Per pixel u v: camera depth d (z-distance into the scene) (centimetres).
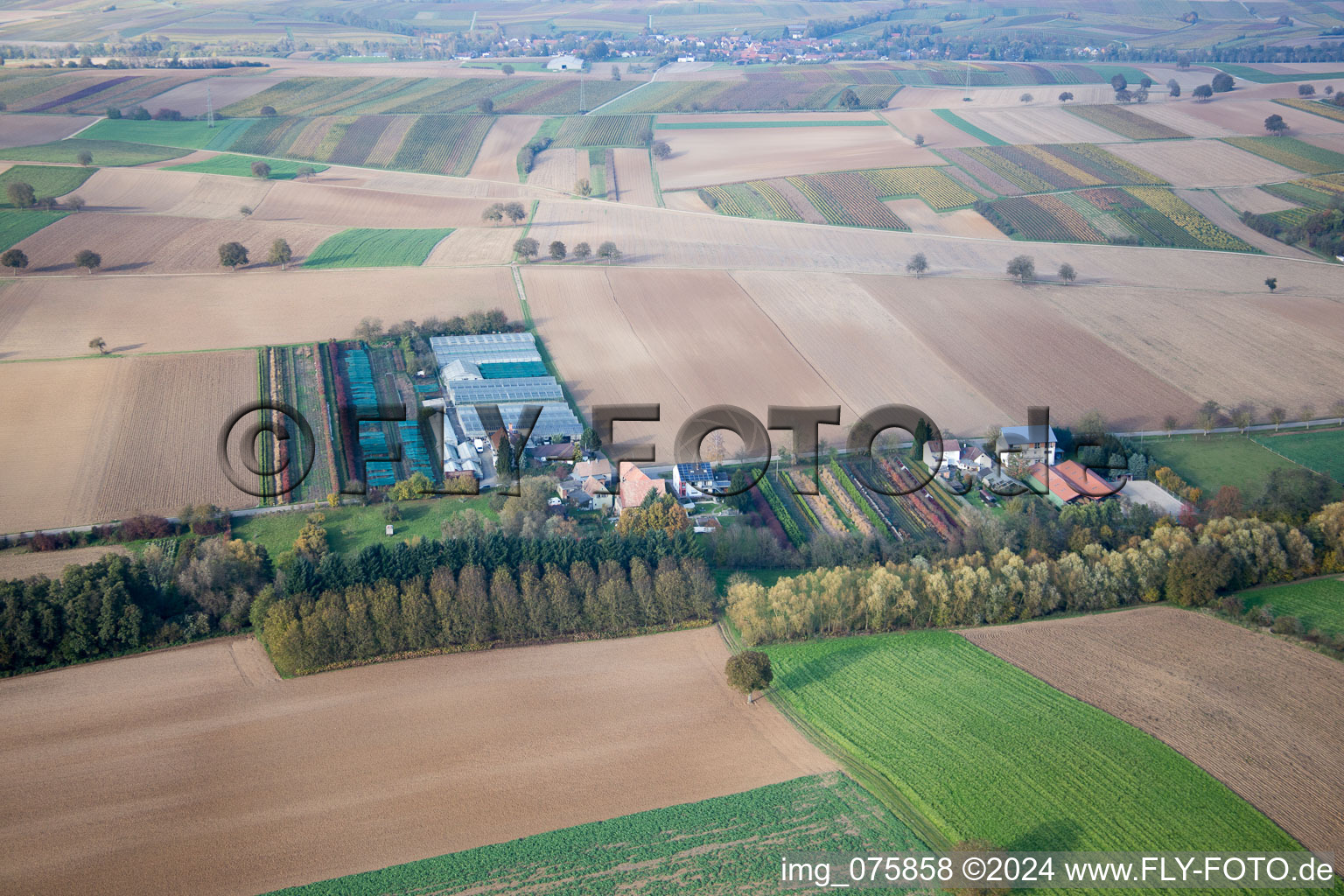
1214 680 9838
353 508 13288
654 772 8681
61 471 14025
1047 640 10638
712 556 12150
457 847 7856
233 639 10650
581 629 10762
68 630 10162
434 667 10150
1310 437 15475
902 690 9762
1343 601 11275
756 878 7506
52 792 8438
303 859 7750
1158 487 13788
